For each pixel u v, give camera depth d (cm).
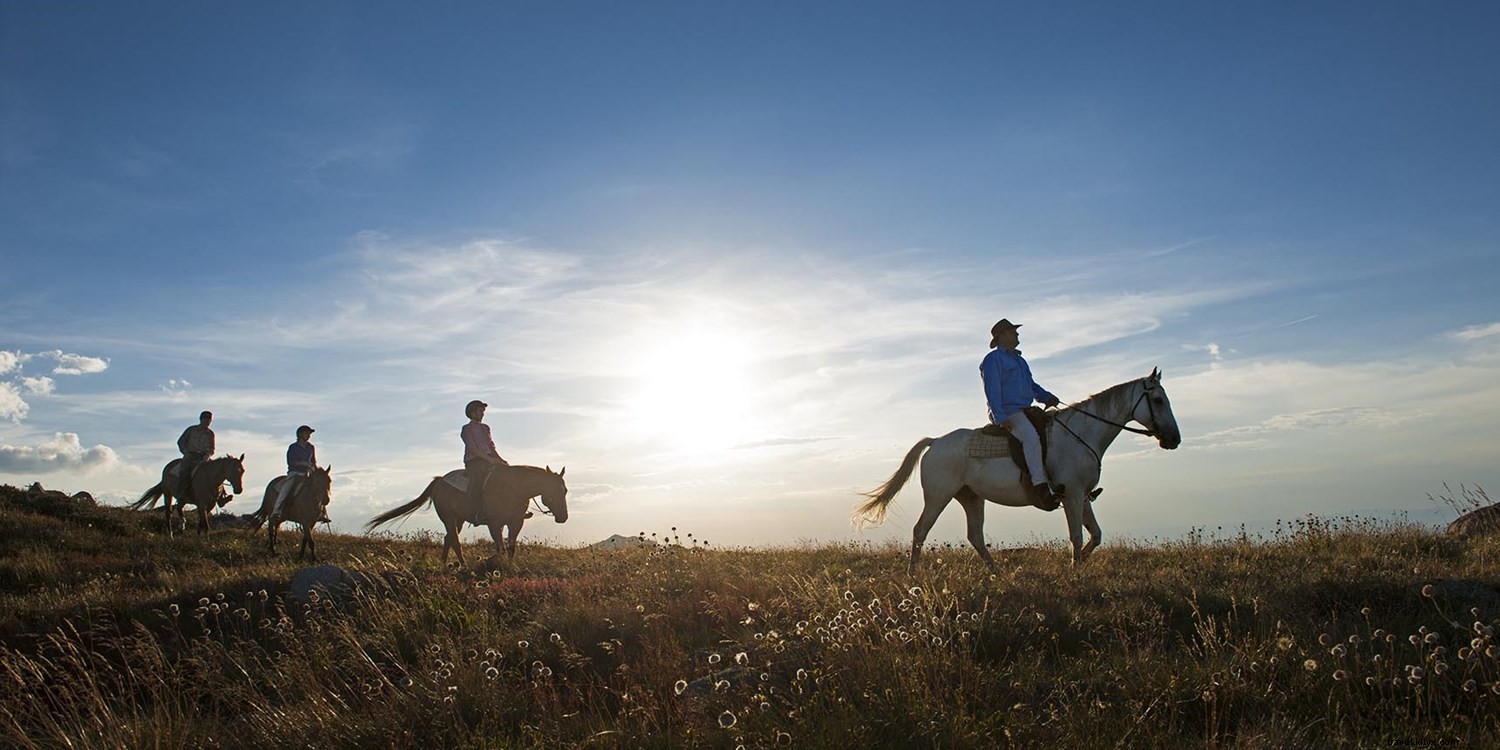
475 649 841
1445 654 567
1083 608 831
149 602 1312
